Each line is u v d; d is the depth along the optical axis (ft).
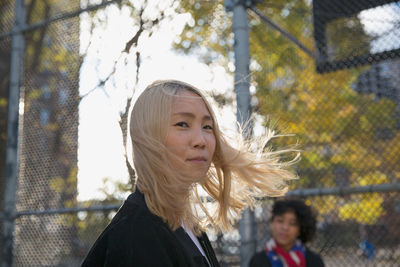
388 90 8.82
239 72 8.84
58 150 11.18
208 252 4.60
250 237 8.35
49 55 11.75
